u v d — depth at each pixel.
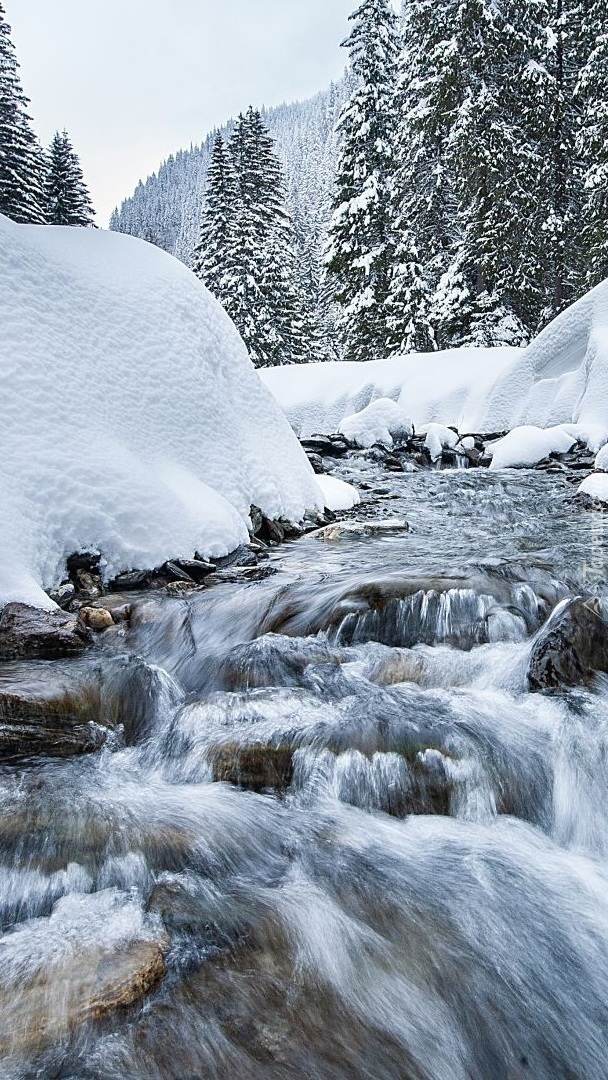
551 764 3.74
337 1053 2.11
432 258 28.22
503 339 24.00
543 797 3.62
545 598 5.80
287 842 3.16
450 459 16.23
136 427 6.96
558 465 14.34
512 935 2.72
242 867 2.96
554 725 4.01
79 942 2.38
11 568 5.16
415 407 20.64
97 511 5.97
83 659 4.63
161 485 6.68
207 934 2.50
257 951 2.45
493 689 4.53
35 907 2.62
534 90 23.64
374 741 3.77
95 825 3.07
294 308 36.59
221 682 4.79
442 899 2.86
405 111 27.33
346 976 2.41
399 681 4.71
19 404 5.91
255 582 6.32
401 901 2.82
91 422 6.46
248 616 5.67
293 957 2.45
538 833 3.48
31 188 35.88
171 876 2.83
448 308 24.88
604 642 4.68
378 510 10.49
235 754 3.68
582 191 26.55
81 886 2.73
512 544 7.98
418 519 9.77
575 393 16.72
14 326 6.24
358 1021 2.24
